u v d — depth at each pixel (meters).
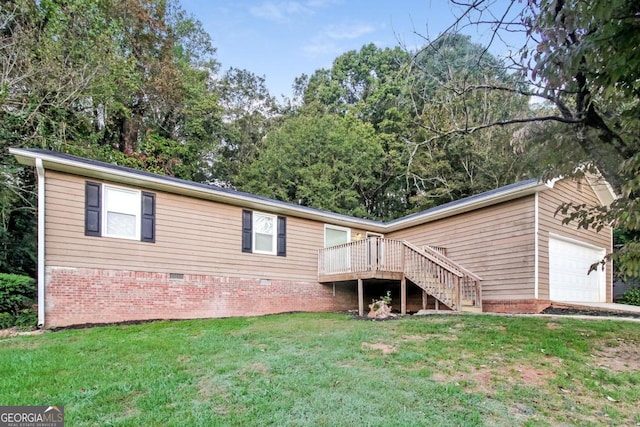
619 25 3.18
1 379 4.41
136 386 4.23
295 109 30.48
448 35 4.99
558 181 9.89
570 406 3.96
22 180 12.49
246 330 7.43
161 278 9.71
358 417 3.53
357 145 22.73
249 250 11.45
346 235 13.97
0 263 11.57
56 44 12.82
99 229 8.92
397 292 13.59
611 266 12.60
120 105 16.61
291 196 23.28
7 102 11.62
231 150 26.80
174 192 10.16
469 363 5.07
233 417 3.51
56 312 8.16
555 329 6.73
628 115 3.93
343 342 6.10
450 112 6.83
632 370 4.96
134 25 18.41
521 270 10.13
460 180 18.69
